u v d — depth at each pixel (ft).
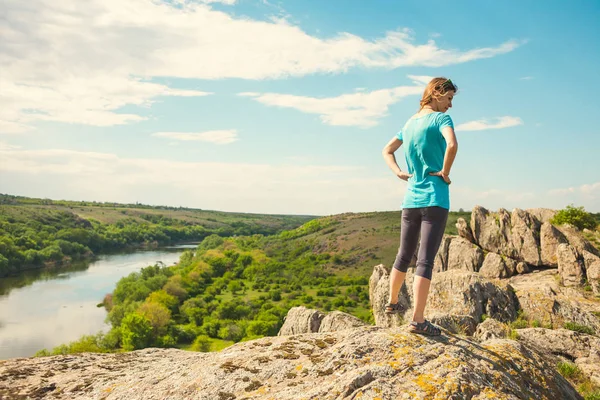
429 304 49.60
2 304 290.56
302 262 542.57
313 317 43.65
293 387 12.37
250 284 467.11
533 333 31.09
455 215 402.52
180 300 359.25
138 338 232.32
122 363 19.20
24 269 443.73
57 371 17.99
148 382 14.62
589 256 74.79
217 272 513.45
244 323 293.02
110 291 345.31
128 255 613.52
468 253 94.32
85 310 288.10
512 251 92.53
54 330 240.73
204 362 15.33
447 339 14.24
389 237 581.53
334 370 12.78
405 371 11.92
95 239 640.99
